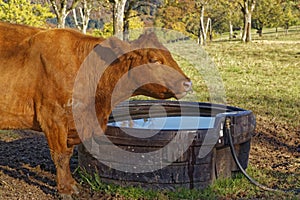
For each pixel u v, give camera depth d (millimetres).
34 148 7484
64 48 4809
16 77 4812
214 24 67125
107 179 5402
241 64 22203
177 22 40688
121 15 17141
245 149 5855
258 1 64625
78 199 5105
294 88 14508
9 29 5016
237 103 11531
